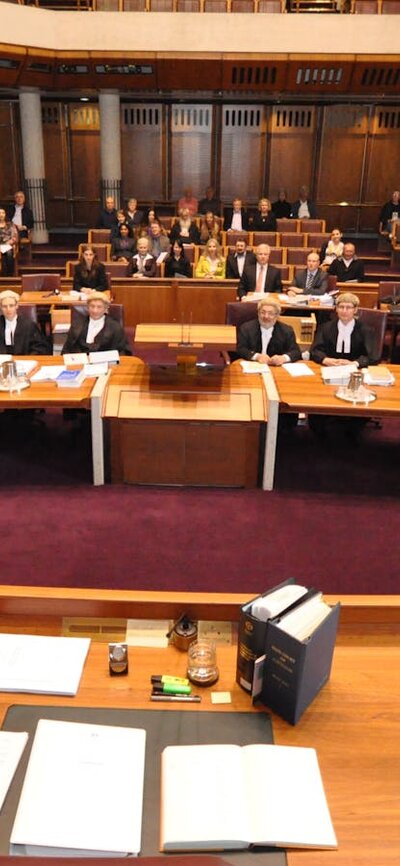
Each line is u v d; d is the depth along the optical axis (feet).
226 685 6.33
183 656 6.77
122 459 14.71
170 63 35.35
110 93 39.45
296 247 33.91
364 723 5.94
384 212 39.47
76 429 18.01
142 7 34.81
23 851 4.69
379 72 35.78
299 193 42.88
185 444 14.51
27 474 15.37
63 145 44.60
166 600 7.22
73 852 4.69
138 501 14.21
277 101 42.75
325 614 5.93
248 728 5.83
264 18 34.22
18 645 6.66
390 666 6.65
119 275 28.45
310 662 5.73
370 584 11.57
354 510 14.03
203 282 27.55
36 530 13.01
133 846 4.72
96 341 17.46
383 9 34.73
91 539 12.75
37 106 39.81
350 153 44.32
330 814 5.07
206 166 45.01
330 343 17.42
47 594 7.30
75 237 45.24
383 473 15.78
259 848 4.78
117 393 14.51
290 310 24.54
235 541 12.80
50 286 26.00
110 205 35.53
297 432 18.15
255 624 5.84
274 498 14.47
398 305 23.41
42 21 33.81
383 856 4.77
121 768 5.33
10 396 13.85
